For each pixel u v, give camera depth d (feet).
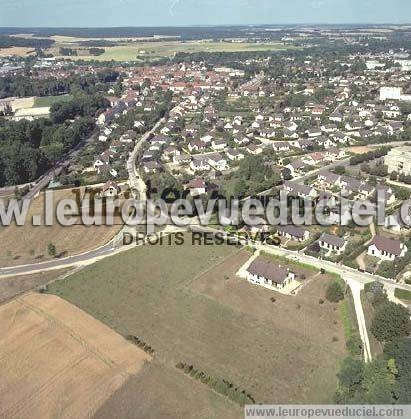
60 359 329.31
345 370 294.05
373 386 281.74
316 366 314.55
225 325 358.64
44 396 298.35
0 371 320.50
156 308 382.42
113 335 351.87
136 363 322.75
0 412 287.69
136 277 427.74
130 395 296.92
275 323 358.43
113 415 282.97
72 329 359.46
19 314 380.58
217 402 289.74
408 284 403.75
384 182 637.71
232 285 409.90
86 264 455.22
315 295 391.24
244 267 438.40
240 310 375.45
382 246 445.37
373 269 427.33
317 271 427.74
